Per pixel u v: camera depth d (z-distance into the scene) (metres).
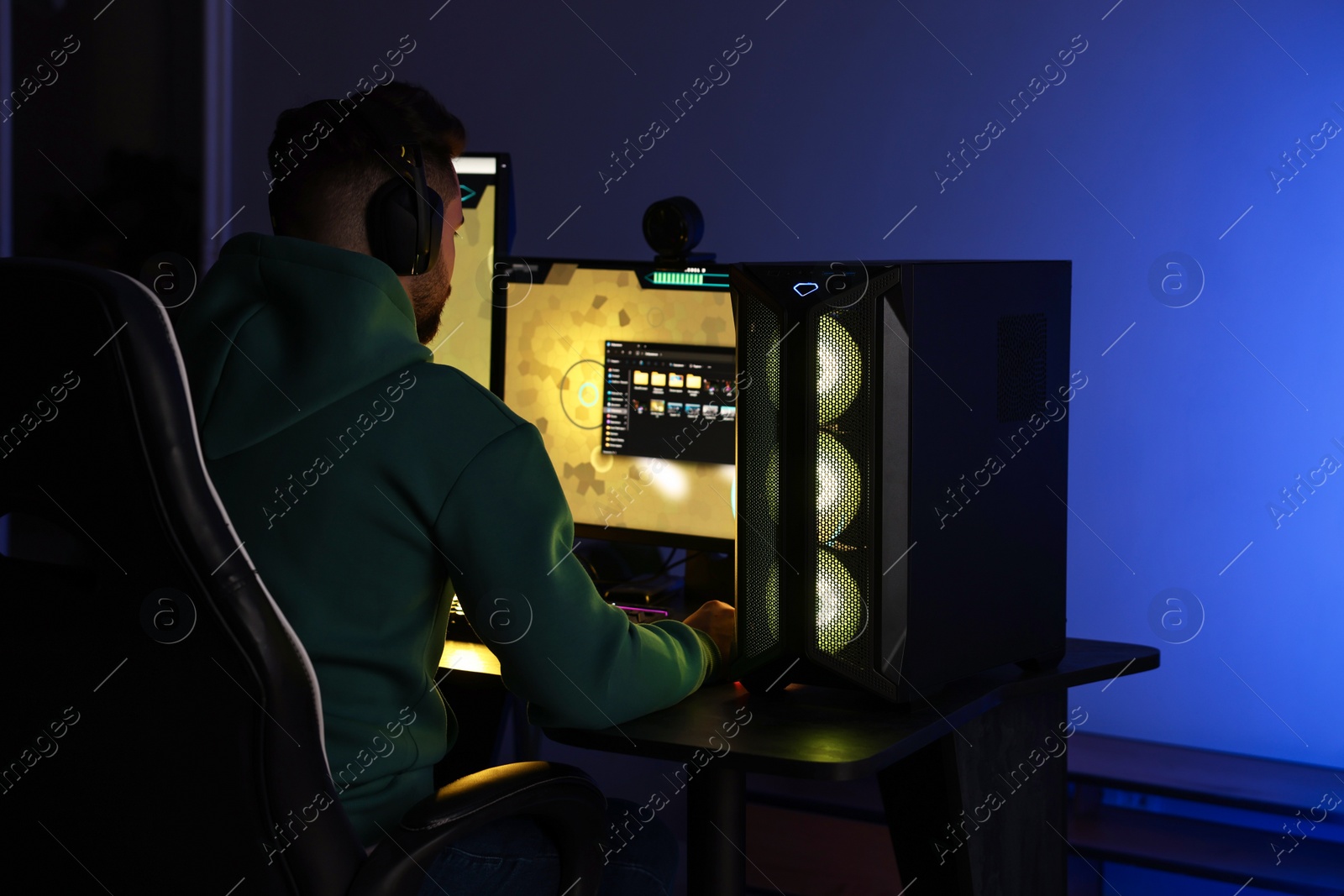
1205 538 2.47
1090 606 2.57
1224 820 2.20
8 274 0.84
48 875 0.95
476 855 1.09
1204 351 2.44
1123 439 2.52
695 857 1.26
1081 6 2.48
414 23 3.17
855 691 1.18
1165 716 2.52
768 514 1.21
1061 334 1.36
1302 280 2.35
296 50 3.33
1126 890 2.11
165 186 3.43
